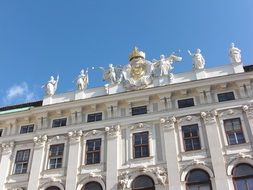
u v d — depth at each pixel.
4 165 33.78
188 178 29.17
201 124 31.83
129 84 35.66
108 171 30.84
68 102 35.31
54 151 33.72
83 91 36.75
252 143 29.70
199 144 30.91
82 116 35.09
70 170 31.73
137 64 36.78
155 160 30.70
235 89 33.12
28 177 32.59
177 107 33.34
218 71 34.62
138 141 32.34
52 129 34.78
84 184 30.84
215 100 32.84
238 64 34.44
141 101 34.34
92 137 33.47
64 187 31.09
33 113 36.06
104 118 34.34
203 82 33.47
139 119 33.31
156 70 36.28
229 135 30.80
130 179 30.05
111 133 33.00
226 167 28.91
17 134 35.56
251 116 31.00
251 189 27.73
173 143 31.06
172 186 28.88
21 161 34.03
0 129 36.62
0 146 35.25
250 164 28.70
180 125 32.22
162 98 33.91
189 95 33.81
